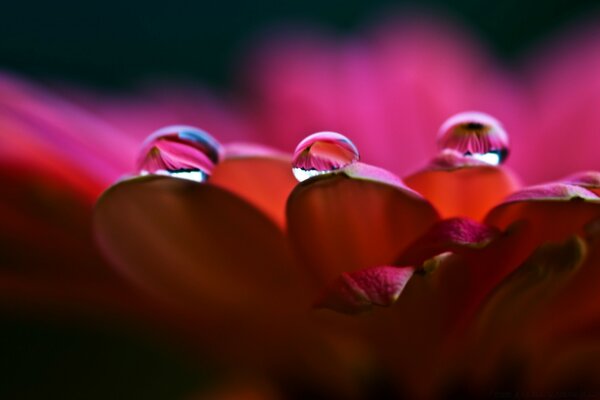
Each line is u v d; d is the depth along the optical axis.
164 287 0.09
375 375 0.09
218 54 0.22
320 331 0.09
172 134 0.08
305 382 0.10
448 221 0.08
